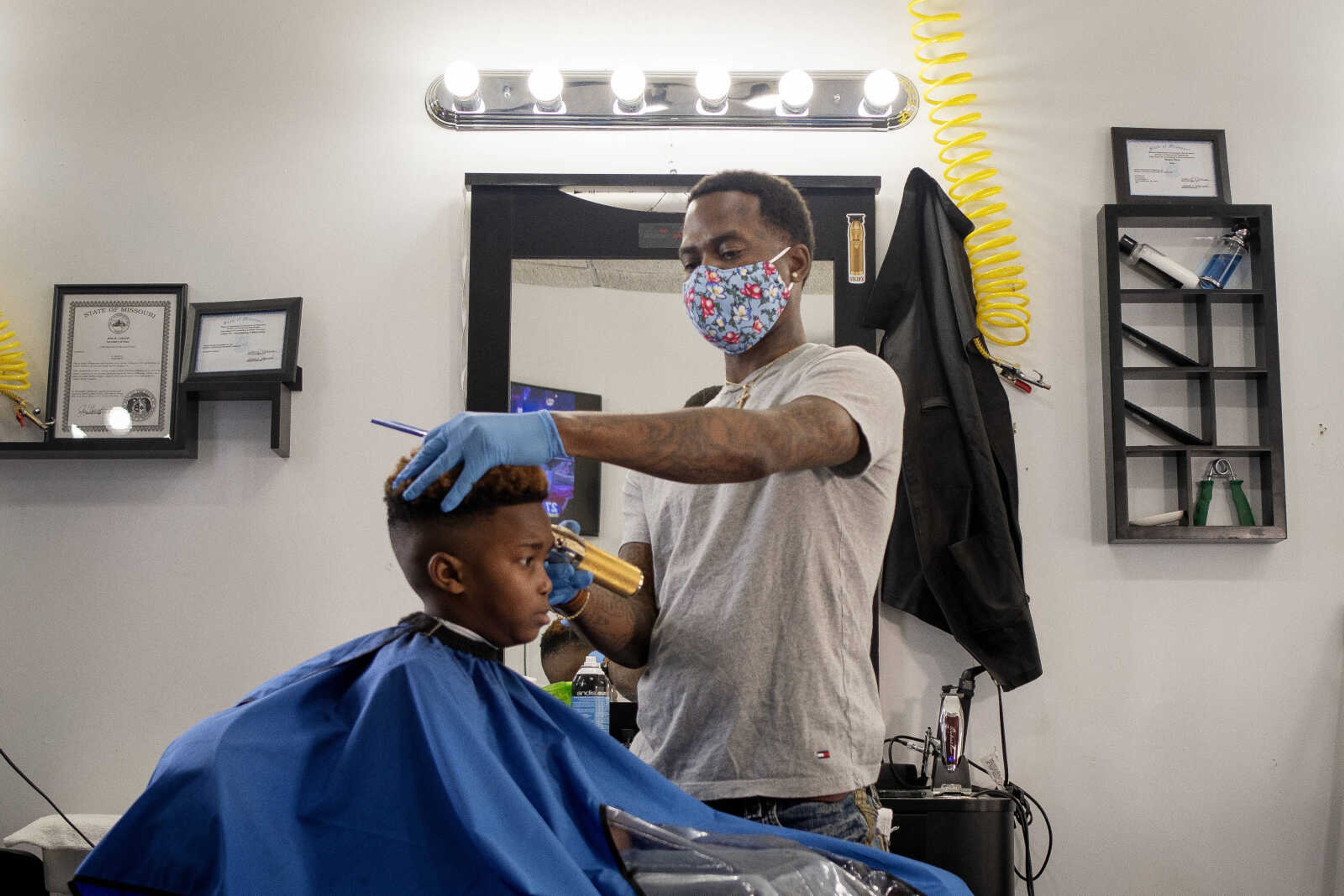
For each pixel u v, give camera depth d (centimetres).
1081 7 261
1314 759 243
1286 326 254
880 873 108
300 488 247
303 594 245
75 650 244
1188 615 246
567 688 224
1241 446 245
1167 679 245
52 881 220
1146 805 242
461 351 250
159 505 247
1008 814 216
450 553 109
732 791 130
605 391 245
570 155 256
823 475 135
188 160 256
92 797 240
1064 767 242
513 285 248
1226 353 253
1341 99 259
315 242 254
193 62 258
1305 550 248
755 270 148
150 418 244
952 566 233
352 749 95
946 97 259
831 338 247
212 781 89
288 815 92
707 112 254
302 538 246
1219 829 242
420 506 109
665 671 138
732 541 137
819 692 132
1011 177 257
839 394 130
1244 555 247
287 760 94
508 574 110
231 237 254
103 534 246
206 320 247
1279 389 246
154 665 243
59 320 247
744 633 132
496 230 249
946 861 213
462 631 110
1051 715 243
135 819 89
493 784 95
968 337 237
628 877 98
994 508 232
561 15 260
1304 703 244
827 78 254
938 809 214
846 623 136
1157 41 260
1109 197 256
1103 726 243
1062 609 246
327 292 252
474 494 107
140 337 247
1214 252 254
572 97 254
